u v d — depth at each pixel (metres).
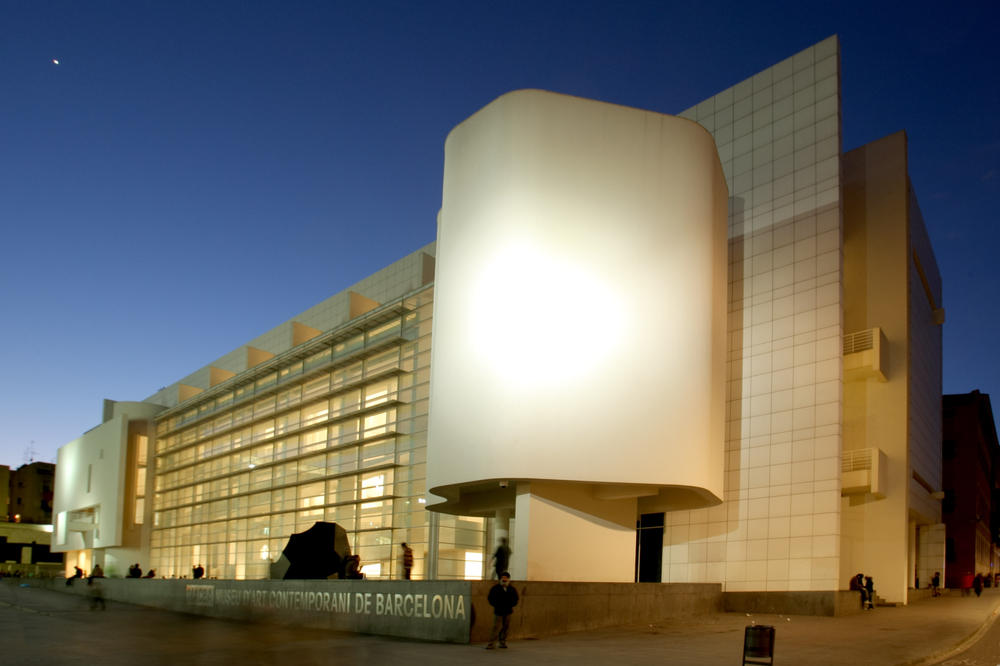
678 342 24.38
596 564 23.94
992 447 73.25
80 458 73.00
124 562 61.97
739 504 28.77
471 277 24.64
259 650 16.22
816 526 26.45
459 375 24.42
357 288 49.50
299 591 23.22
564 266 23.75
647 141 25.38
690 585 24.98
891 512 29.97
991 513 72.69
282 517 45.38
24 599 37.72
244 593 26.41
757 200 31.08
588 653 15.07
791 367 28.50
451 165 26.69
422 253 43.88
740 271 30.98
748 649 11.74
